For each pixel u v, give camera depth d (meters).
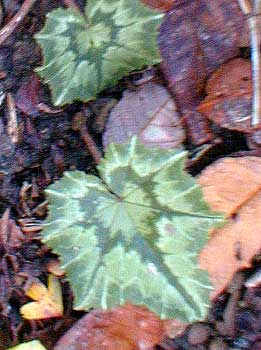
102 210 0.17
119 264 0.17
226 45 0.19
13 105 0.20
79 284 0.17
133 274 0.17
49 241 0.17
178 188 0.17
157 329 0.18
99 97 0.20
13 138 0.20
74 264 0.17
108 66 0.18
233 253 0.17
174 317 0.17
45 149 0.20
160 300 0.17
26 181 0.20
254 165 0.17
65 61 0.18
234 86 0.18
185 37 0.19
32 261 0.19
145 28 0.18
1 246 0.19
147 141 0.18
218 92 0.18
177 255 0.17
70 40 0.18
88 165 0.19
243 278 0.19
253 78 0.18
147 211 0.17
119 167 0.17
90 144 0.19
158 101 0.19
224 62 0.18
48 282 0.19
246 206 0.17
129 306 0.18
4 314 0.19
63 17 0.17
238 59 0.18
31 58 0.20
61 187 0.17
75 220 0.17
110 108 0.19
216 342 0.18
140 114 0.19
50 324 0.19
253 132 0.18
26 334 0.19
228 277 0.18
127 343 0.18
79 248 0.17
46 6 0.20
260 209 0.17
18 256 0.19
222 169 0.17
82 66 0.18
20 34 0.20
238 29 0.18
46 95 0.20
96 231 0.17
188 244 0.17
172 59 0.19
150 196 0.17
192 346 0.18
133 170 0.17
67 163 0.19
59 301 0.19
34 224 0.19
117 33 0.18
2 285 0.19
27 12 0.20
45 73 0.18
